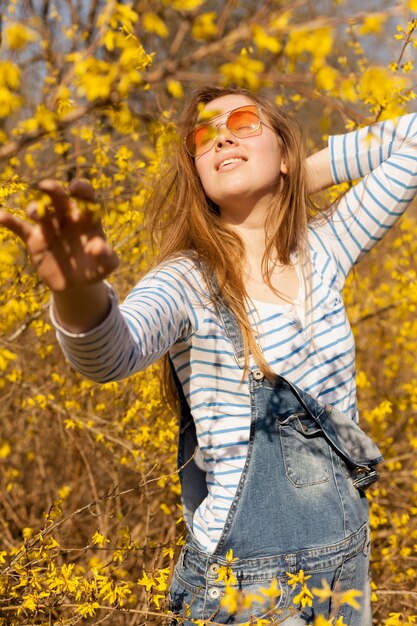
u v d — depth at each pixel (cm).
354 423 148
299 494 139
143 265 287
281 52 83
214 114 92
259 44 77
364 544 148
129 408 281
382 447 338
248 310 147
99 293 97
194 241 157
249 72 79
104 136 278
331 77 79
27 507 328
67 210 90
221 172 154
